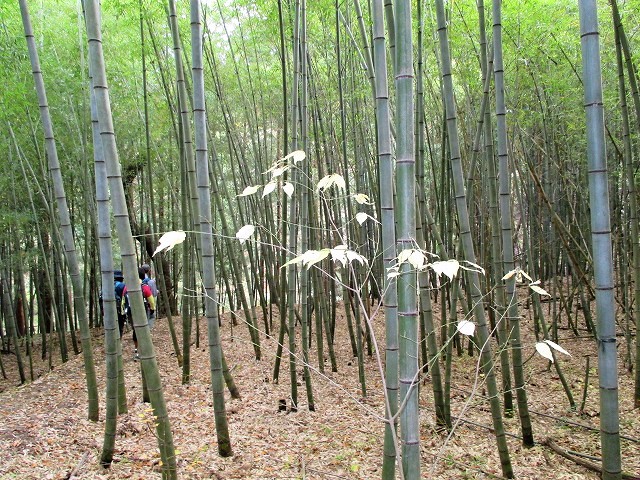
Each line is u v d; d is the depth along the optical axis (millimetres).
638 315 4965
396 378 2719
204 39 7672
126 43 8109
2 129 7668
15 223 8227
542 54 6723
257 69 8805
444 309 5730
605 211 2115
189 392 5789
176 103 7926
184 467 3855
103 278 3883
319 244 7129
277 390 5992
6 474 3600
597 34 2061
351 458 4121
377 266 8477
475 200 8234
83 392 5844
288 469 3904
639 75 5684
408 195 2100
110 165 3023
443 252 4449
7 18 7180
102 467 3730
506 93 7113
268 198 8164
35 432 4406
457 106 7230
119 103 8703
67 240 5160
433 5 6551
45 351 9656
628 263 6172
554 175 8547
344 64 7113
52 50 7848
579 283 7152
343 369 6875
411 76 2080
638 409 4969
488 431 4664
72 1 8586
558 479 3713
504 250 4250
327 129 7828
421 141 4098
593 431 4562
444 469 3928
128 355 7602
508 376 4621
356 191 7441
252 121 10234
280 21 5633
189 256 7953
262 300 8445
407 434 2166
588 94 2088
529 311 8922
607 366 2158
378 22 2496
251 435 4570
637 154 6578
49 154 5285
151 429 4367
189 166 5258
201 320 9859
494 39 3973
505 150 4117
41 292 11797
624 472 3699
